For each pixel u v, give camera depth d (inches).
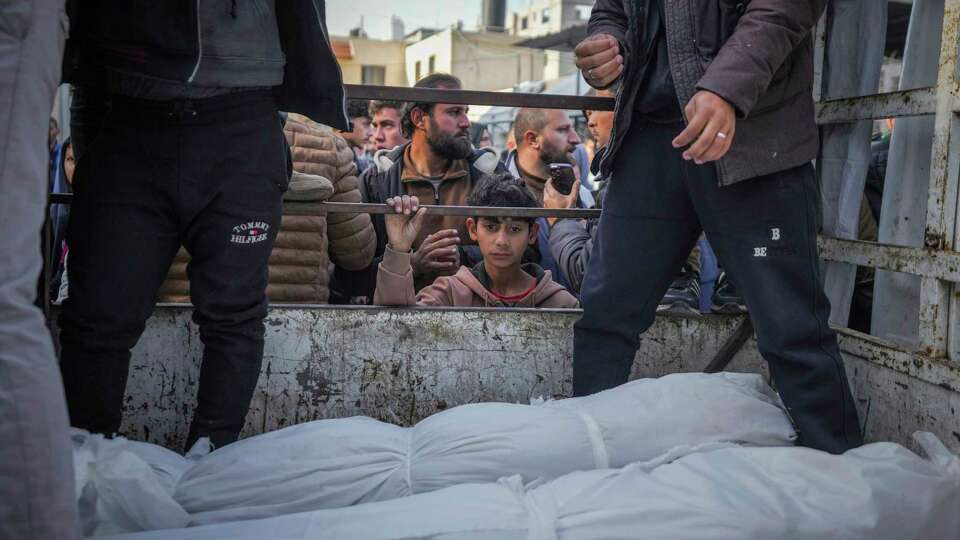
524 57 1244.5
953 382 80.9
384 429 83.7
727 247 84.4
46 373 49.4
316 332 102.1
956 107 81.6
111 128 84.0
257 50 84.4
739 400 83.4
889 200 99.3
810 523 67.0
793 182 82.4
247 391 89.1
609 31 89.3
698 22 81.4
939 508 70.6
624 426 80.0
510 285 121.8
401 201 104.0
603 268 92.5
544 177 174.6
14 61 52.3
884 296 99.8
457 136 145.1
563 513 67.0
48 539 48.6
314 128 131.8
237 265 86.4
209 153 83.5
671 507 67.2
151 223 84.1
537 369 105.2
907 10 255.0
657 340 106.0
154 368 100.0
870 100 93.5
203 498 75.7
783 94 81.4
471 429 79.0
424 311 103.7
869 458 73.7
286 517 66.8
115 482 69.2
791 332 81.7
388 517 66.0
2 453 47.9
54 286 127.4
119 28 80.2
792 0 74.9
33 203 51.8
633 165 90.6
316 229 125.8
